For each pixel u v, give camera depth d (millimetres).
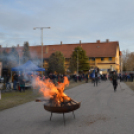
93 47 67625
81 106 9391
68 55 66625
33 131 5477
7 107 9445
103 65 63656
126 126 5816
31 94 14992
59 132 5316
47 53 67875
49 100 6641
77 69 49594
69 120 6668
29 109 8883
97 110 8344
